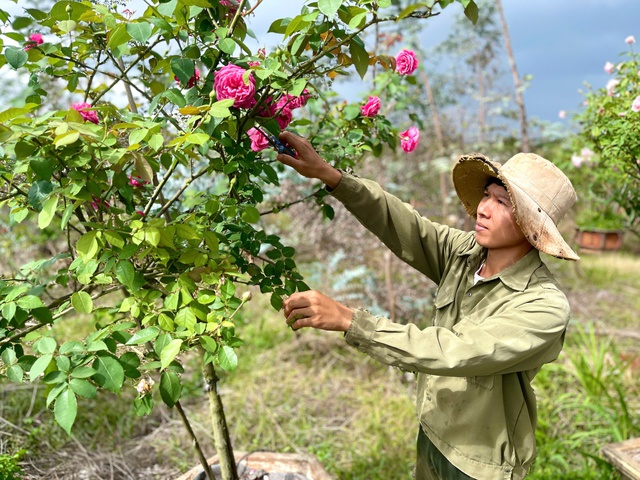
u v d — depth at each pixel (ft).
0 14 4.00
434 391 4.58
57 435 8.21
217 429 5.23
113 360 3.16
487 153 18.21
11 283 4.07
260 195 4.47
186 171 6.62
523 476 4.31
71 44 4.22
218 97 3.73
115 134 3.46
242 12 4.20
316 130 6.93
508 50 16.25
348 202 4.89
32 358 3.40
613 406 8.94
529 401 4.33
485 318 4.18
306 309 3.50
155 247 3.60
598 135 7.53
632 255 20.84
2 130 3.03
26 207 4.13
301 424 9.30
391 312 12.03
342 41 3.97
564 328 3.82
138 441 8.66
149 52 4.51
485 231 4.24
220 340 3.55
